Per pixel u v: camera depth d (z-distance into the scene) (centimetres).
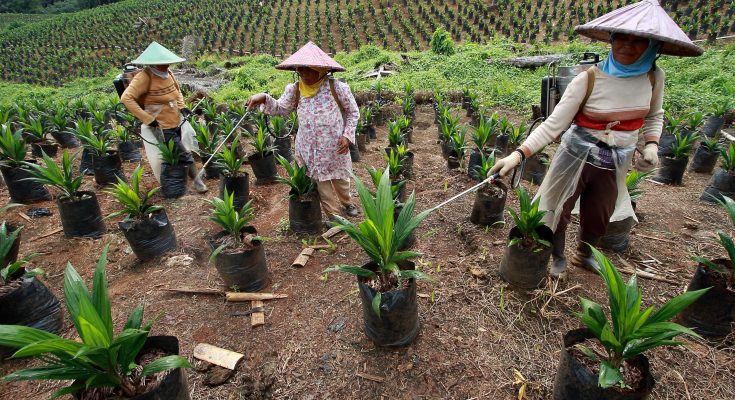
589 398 181
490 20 2244
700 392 218
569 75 317
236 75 1759
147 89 469
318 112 361
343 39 2469
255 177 596
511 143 591
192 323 280
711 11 1692
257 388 226
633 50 221
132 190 353
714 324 248
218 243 307
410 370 235
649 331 163
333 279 325
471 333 260
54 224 447
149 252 360
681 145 507
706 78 1063
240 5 3484
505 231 386
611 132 244
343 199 425
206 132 559
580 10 1986
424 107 1167
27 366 253
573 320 270
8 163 478
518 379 226
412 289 236
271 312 289
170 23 3247
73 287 173
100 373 168
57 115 822
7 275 264
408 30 2372
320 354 250
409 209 244
